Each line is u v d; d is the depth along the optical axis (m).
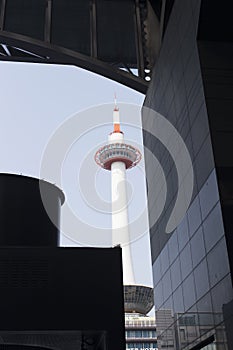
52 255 16.38
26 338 15.99
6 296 15.62
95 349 16.70
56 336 15.92
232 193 24.61
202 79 28.23
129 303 143.62
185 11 32.41
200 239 26.92
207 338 25.20
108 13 45.56
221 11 29.27
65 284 16.02
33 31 43.59
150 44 43.97
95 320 15.55
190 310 28.14
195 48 29.81
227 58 29.36
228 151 25.86
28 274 16.00
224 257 23.27
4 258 16.11
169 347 31.80
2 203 18.73
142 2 46.38
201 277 26.50
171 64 35.09
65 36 44.03
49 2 44.56
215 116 26.95
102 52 44.25
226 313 22.80
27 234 18.61
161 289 34.72
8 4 44.03
